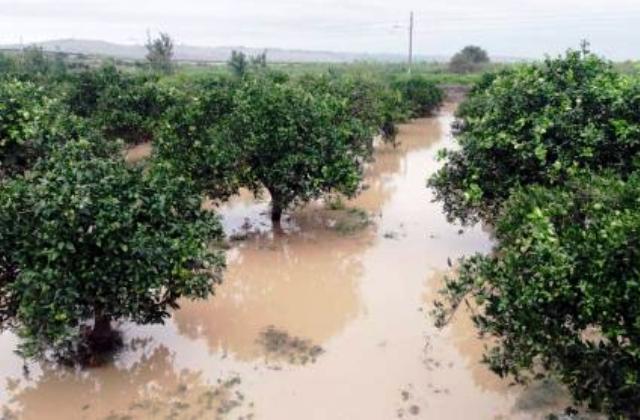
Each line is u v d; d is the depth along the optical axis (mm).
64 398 8180
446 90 50312
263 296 11406
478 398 8094
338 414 7750
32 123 11906
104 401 8109
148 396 8203
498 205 11438
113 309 8094
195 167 13430
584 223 6688
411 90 39125
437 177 12367
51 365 8852
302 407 7895
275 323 10297
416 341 9602
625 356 5922
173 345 9469
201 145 13570
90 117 22453
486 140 11031
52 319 7582
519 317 6352
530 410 7770
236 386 8383
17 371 8758
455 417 7691
